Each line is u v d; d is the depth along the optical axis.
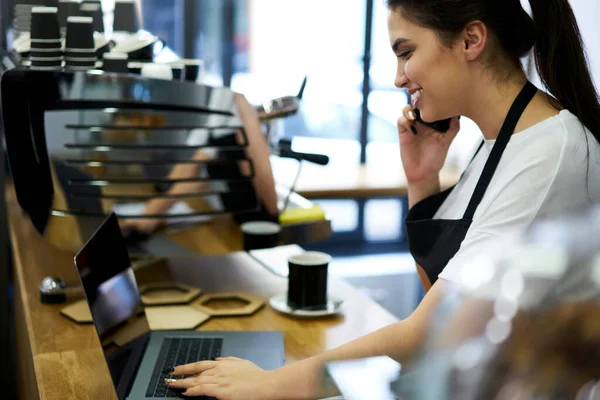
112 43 2.23
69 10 2.73
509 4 1.37
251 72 5.49
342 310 1.87
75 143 1.87
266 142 2.02
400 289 4.81
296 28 5.50
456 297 0.65
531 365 0.56
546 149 1.32
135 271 2.14
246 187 1.98
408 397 0.62
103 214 1.90
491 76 1.41
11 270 2.82
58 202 1.90
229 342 1.61
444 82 1.41
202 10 5.25
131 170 1.89
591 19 4.29
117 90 1.85
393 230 5.79
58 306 1.81
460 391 0.58
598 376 0.54
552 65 1.39
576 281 0.58
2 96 1.82
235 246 2.00
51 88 1.83
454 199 1.71
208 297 1.92
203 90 1.89
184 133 1.91
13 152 1.86
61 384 1.39
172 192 1.92
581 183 1.31
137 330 1.58
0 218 2.78
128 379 1.38
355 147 5.72
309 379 1.21
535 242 0.64
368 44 5.32
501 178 1.35
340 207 5.82
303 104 5.73
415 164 1.83
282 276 2.12
